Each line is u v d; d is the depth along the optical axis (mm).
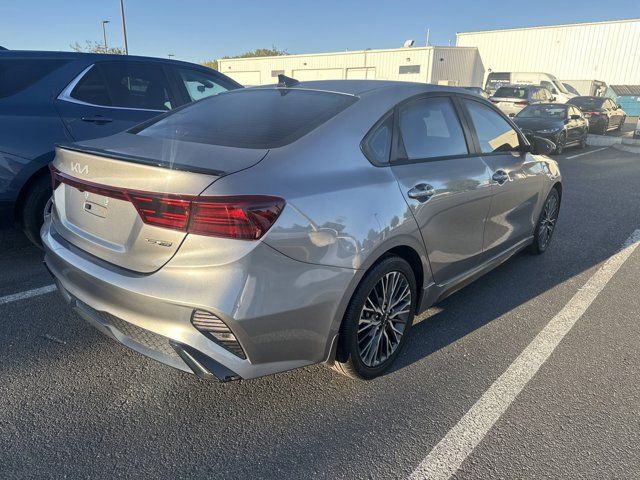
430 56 33656
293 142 2414
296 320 2203
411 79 35031
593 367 2998
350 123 2650
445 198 2965
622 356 3129
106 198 2322
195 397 2631
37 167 3971
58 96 4199
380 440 2357
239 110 2938
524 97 17703
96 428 2381
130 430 2377
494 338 3312
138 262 2184
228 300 2006
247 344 2098
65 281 2543
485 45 37375
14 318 3357
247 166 2172
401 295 2836
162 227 2086
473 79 37531
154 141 2572
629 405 2646
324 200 2277
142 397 2617
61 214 2703
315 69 39875
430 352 3121
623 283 4289
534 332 3408
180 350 2092
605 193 8172
